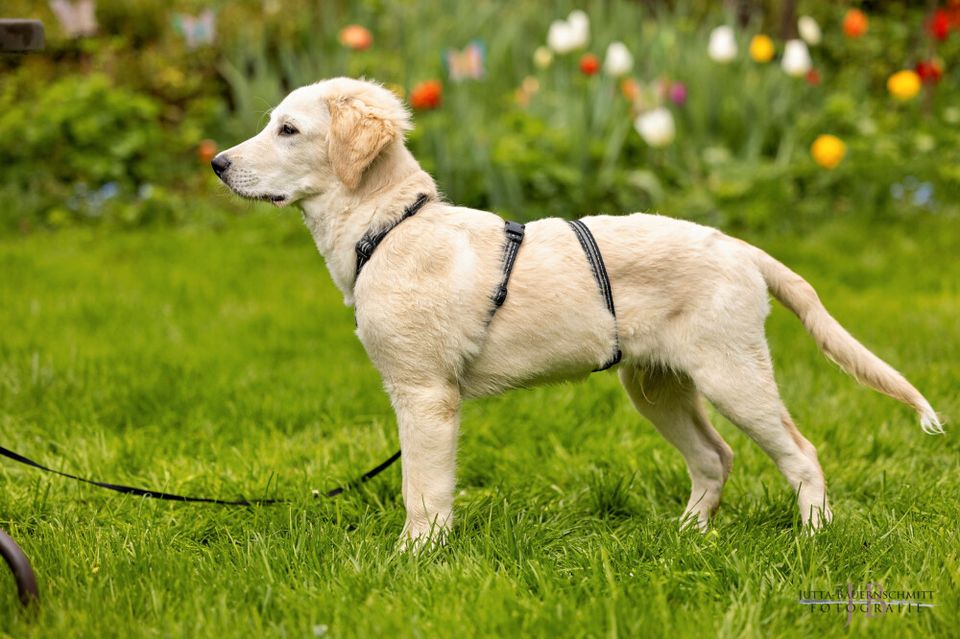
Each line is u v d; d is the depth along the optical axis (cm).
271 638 306
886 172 938
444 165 884
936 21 1041
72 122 985
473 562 349
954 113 1017
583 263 374
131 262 844
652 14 1284
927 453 475
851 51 1212
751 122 980
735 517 418
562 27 971
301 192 388
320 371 596
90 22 1101
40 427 512
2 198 958
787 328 677
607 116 944
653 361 381
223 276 805
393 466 464
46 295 740
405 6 1118
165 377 574
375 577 340
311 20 1140
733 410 374
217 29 1105
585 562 355
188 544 385
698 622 307
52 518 409
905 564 345
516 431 512
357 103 378
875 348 619
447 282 371
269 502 421
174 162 1030
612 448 482
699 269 372
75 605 325
